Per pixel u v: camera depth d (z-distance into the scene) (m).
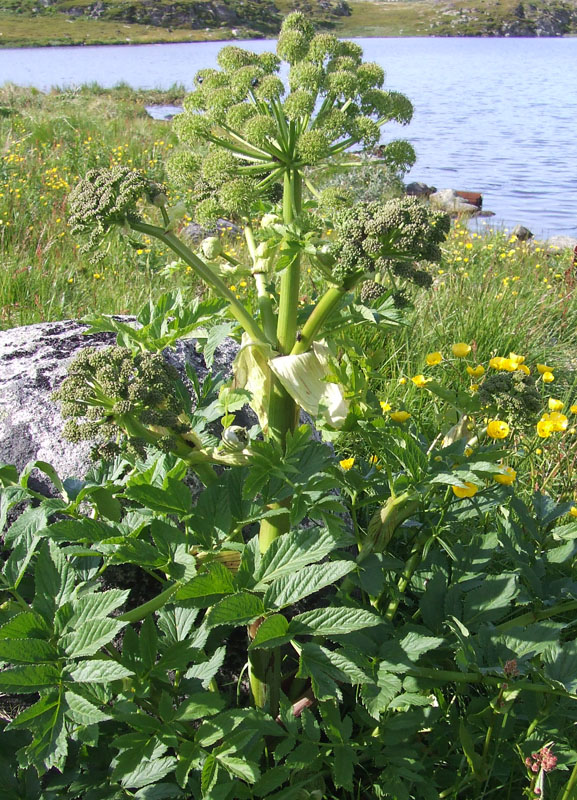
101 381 1.84
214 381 2.63
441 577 2.30
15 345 3.02
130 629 1.91
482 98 48.16
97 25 138.12
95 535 1.89
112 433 1.87
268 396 2.17
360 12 186.75
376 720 2.06
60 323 3.33
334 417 2.18
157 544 1.88
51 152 12.92
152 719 1.76
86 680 1.64
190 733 1.90
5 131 14.68
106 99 27.38
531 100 47.47
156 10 143.62
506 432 2.23
